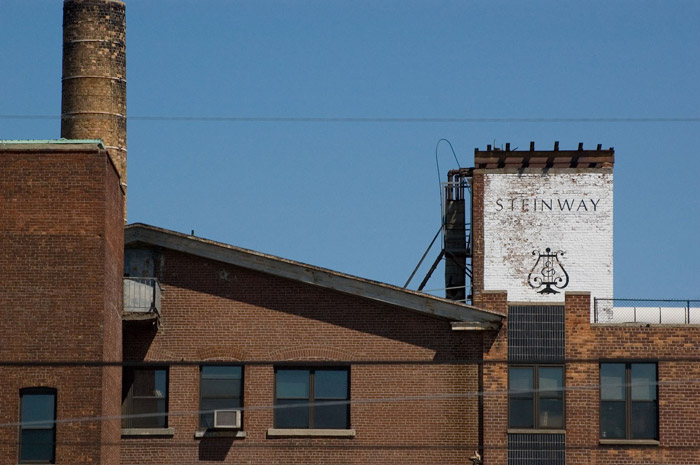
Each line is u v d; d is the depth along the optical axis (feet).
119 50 281.54
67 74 279.08
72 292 191.93
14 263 192.34
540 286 263.08
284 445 210.59
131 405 212.64
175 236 215.92
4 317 191.11
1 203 193.57
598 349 213.46
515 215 265.34
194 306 215.72
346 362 139.85
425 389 212.43
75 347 191.01
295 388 213.46
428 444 211.00
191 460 210.59
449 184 272.31
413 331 213.87
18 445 189.47
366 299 214.69
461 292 270.87
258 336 214.69
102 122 277.23
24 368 190.49
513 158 266.77
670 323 230.89
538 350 213.25
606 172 265.75
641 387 213.05
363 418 211.82
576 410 212.02
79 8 279.90
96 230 193.26
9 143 194.49
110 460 197.77
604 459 211.00
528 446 211.00
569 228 264.72
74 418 189.57
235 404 213.25
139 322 211.41
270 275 216.13
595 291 263.08
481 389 212.02
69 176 194.18
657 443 211.00
